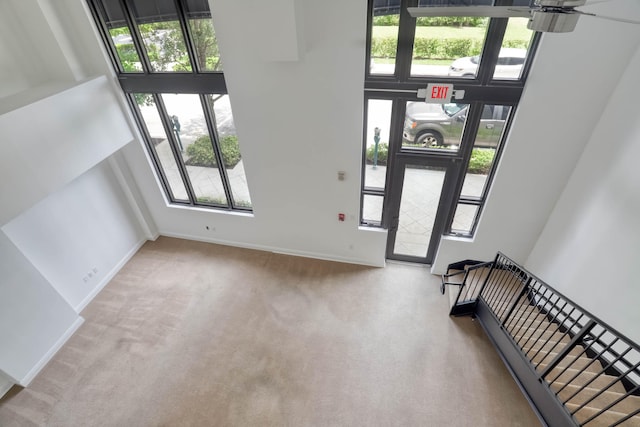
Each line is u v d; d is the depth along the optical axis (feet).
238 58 12.66
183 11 12.91
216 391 12.66
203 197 18.62
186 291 16.88
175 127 16.35
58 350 14.32
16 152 11.31
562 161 12.35
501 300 14.32
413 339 14.20
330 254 18.20
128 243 18.89
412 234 16.89
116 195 17.78
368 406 12.02
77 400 12.59
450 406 11.89
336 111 13.17
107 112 14.76
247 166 15.81
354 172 14.73
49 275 14.51
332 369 13.21
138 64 14.66
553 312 13.24
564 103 11.25
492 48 11.22
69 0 12.93
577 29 10.01
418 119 13.37
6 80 12.60
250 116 14.11
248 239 19.04
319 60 12.09
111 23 13.84
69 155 13.14
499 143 13.20
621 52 9.97
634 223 9.53
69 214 15.26
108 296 16.76
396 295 16.20
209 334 14.75
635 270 9.43
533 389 10.80
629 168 9.80
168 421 11.89
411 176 14.97
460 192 14.78
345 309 15.62
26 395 12.80
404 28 11.37
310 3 10.96
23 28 12.85
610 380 10.45
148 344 14.44
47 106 12.12
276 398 12.37
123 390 12.83
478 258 16.01
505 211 14.14
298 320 15.20
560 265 12.87
